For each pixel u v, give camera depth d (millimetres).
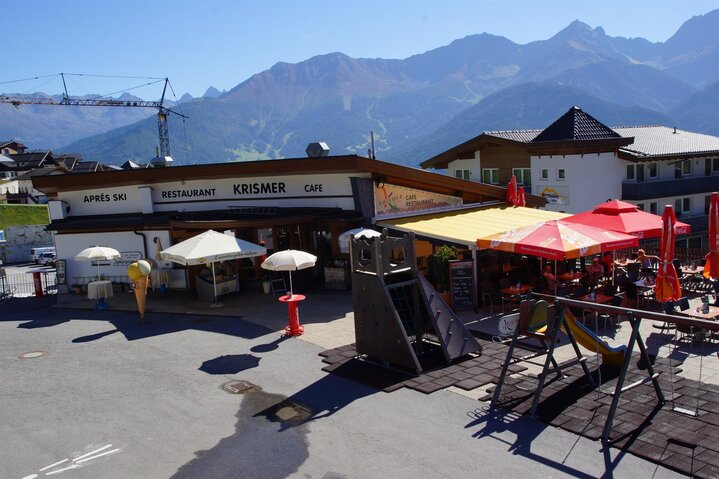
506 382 11047
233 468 8547
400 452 8703
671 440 8445
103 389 11938
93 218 24875
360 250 12625
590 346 10578
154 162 29719
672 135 42875
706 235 40844
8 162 97625
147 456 9016
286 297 15117
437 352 12914
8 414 10844
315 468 8414
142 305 18031
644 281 15531
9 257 49219
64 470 8695
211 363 13250
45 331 17266
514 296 16156
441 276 17656
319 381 11742
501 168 41531
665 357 11938
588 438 8703
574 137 36781
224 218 21328
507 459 8305
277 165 21047
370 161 19859
